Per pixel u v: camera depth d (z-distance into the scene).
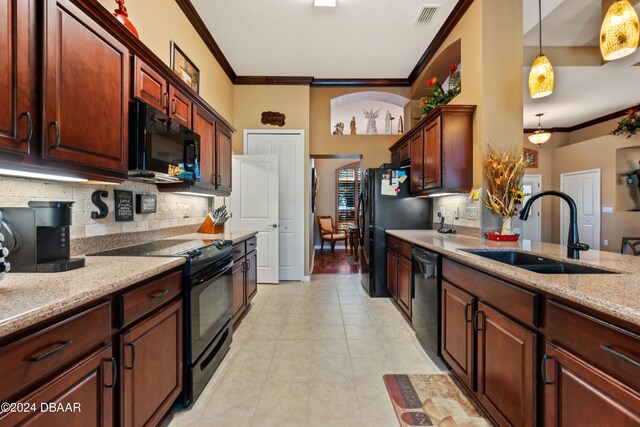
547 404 1.04
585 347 0.90
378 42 3.51
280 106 4.46
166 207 2.58
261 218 4.25
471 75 2.76
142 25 2.15
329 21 3.12
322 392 1.79
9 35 0.95
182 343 1.61
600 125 5.78
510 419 1.26
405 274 2.84
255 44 3.56
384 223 3.70
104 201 1.82
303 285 4.24
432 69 3.82
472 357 1.60
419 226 3.71
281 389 1.82
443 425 1.52
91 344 0.97
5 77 0.93
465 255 1.69
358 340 2.50
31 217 1.18
